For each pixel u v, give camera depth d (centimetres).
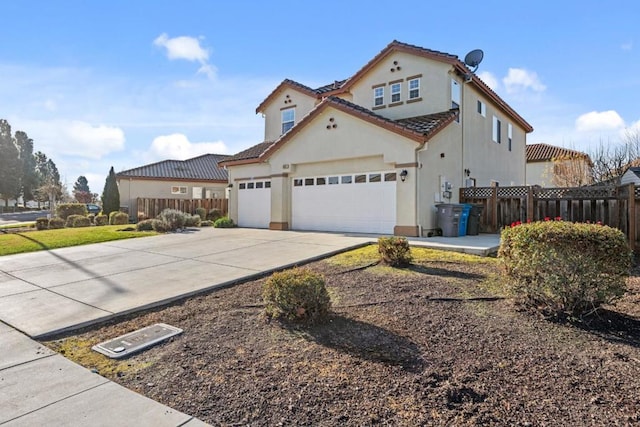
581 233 455
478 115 1688
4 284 729
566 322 450
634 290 569
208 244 1159
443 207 1223
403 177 1196
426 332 436
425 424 272
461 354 379
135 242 1249
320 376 346
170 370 371
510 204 1295
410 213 1184
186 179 2773
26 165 6188
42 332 476
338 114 1359
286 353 398
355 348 402
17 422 284
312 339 430
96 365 388
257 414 292
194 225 1758
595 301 456
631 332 419
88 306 575
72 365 388
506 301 527
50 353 421
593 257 450
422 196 1211
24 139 6250
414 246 979
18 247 1170
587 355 368
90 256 1008
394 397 308
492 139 1858
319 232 1385
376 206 1288
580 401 293
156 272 796
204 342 437
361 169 1320
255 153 1822
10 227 2181
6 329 493
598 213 1060
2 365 389
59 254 1048
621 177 2212
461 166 1505
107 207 2495
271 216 1586
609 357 362
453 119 1333
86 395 325
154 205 2350
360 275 701
